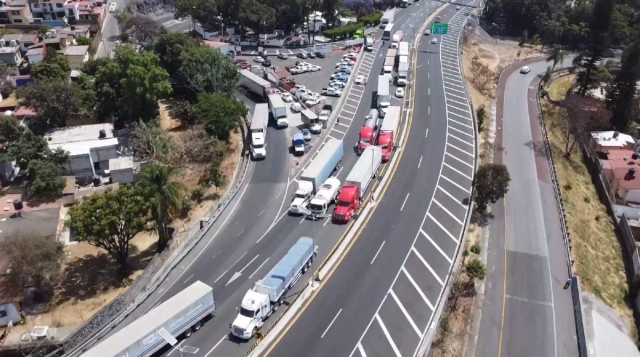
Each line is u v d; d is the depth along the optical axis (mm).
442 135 94312
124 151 85562
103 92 91000
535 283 61406
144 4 168625
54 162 74000
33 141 74188
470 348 52000
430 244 64875
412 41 149875
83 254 62688
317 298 55438
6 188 72562
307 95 110438
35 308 54188
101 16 152625
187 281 58312
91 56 119250
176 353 48500
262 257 62062
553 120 109562
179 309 48281
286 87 115750
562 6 170250
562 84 132000
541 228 71875
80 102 88500
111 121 94000
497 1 174000
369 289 56844
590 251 70250
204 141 84062
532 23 170375
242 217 70062
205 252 63188
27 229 61344
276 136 94062
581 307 56344
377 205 72750
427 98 110312
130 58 92062
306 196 71875
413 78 121125
